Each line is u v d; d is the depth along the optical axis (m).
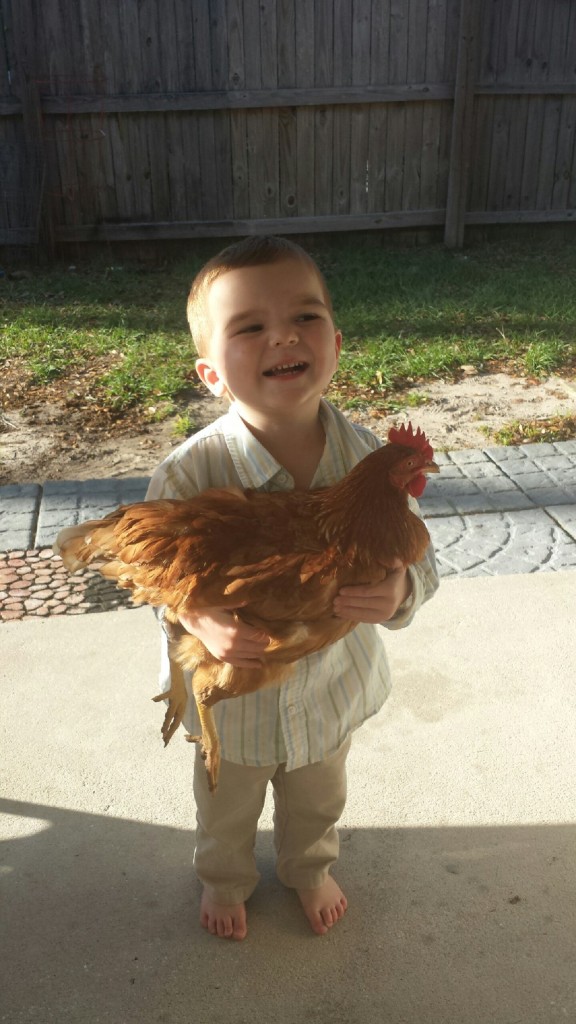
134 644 3.83
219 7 10.41
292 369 1.96
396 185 11.79
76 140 10.85
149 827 2.88
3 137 10.77
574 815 2.91
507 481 5.43
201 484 2.19
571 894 2.62
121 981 2.36
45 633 3.91
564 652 3.73
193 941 2.48
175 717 2.37
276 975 2.38
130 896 2.63
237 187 11.41
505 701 3.43
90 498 5.25
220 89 10.84
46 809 2.95
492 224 12.27
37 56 10.38
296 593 1.80
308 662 2.14
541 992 2.31
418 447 1.92
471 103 11.20
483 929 2.50
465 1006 2.28
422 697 3.46
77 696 3.49
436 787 3.02
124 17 10.35
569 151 12.02
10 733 3.28
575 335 8.49
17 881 2.68
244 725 2.24
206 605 1.84
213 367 2.08
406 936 2.49
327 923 2.51
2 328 8.83
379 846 2.80
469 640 3.81
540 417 6.62
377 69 11.06
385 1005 2.28
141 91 10.73
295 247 1.99
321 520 1.88
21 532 4.87
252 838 2.50
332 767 2.40
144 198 11.28
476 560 4.51
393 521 1.83
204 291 2.00
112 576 2.01
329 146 11.37
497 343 8.27
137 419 6.73
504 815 2.91
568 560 4.50
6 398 7.13
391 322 8.87
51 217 11.11
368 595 1.84
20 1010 2.28
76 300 9.86
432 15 10.90
